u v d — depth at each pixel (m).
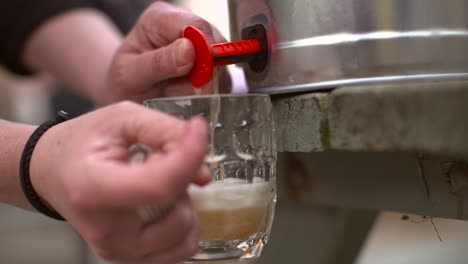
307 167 0.79
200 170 0.62
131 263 0.65
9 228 2.50
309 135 0.69
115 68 0.86
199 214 0.68
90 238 0.62
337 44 0.69
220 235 0.68
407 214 0.74
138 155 0.62
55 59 1.31
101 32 1.29
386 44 0.68
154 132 0.60
